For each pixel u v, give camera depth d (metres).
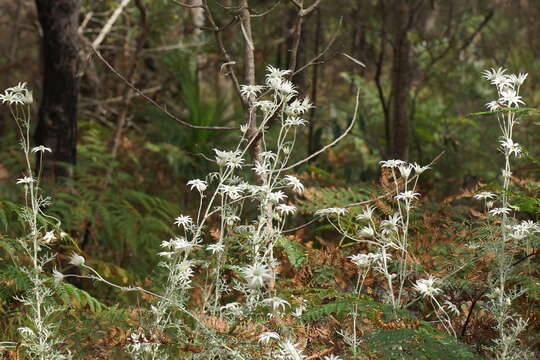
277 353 2.29
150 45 8.29
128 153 7.00
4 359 2.66
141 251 5.41
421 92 8.92
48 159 4.82
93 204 5.03
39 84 9.54
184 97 7.57
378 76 6.51
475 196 2.83
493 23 9.05
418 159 7.14
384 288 3.20
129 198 5.84
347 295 2.60
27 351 2.58
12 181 6.45
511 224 2.80
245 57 3.33
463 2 8.02
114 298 4.45
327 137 7.31
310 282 3.16
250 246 2.70
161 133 7.84
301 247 3.39
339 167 7.35
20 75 10.45
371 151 7.58
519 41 9.52
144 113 8.66
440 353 2.19
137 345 2.44
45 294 2.72
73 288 3.11
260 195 2.70
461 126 8.46
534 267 3.01
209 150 7.14
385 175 3.63
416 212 3.84
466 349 2.27
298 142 7.05
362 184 4.68
